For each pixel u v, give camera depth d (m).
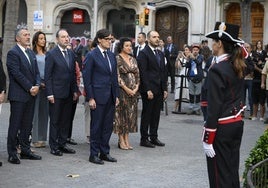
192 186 7.21
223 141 5.05
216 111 4.98
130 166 8.34
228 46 5.11
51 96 8.84
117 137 11.12
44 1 30.80
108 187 7.02
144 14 22.80
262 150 6.40
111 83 8.52
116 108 9.59
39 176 7.51
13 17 17.34
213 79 5.01
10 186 6.95
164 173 7.93
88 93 8.36
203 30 26.02
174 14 27.48
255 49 17.06
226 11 25.89
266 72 13.52
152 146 9.99
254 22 25.20
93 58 8.40
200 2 26.02
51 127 8.99
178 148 9.99
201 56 15.20
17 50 8.23
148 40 10.00
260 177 5.80
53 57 8.91
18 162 8.22
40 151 9.30
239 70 5.02
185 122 13.73
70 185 7.08
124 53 9.70
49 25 30.88
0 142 9.99
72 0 30.09
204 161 8.85
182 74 15.44
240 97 5.17
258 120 14.46
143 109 9.99
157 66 9.89
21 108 8.20
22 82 8.14
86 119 10.25
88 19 30.25
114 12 29.38
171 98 19.42
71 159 8.70
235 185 5.20
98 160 8.44
